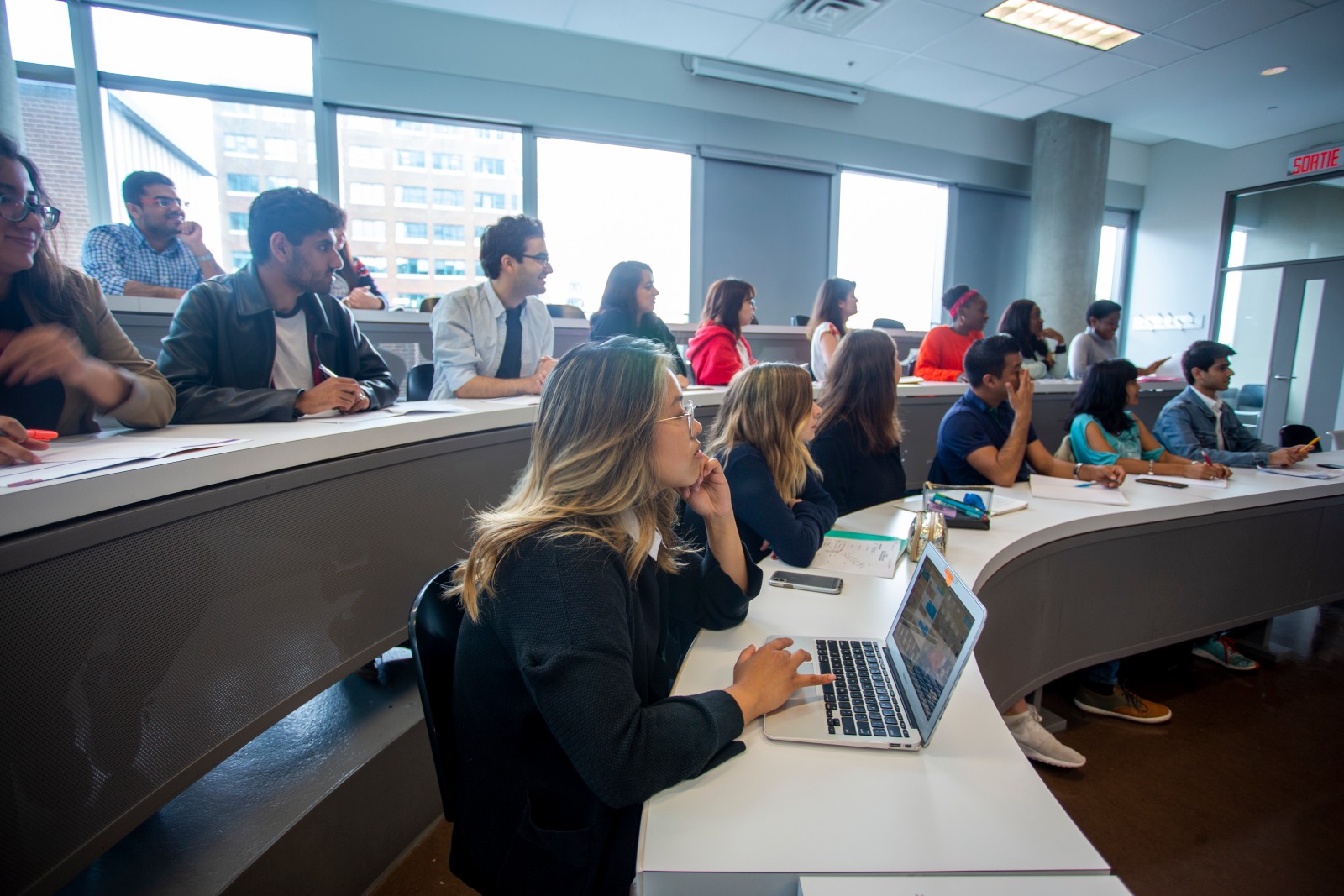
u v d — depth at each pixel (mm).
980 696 861
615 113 4859
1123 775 1742
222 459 870
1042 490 2049
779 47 4531
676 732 668
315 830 1132
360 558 1171
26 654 652
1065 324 6055
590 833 709
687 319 5379
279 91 4094
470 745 756
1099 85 5012
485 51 4449
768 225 5555
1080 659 1880
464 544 1472
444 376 2035
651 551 914
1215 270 6715
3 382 999
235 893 971
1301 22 4070
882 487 1887
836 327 3486
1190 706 2100
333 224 1533
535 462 792
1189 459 2699
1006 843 606
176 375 1382
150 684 790
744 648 967
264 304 1532
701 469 947
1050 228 6020
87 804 722
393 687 1543
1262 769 1771
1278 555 2246
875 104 5711
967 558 1391
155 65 3855
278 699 998
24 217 979
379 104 4230
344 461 1117
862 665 915
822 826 625
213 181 4059
